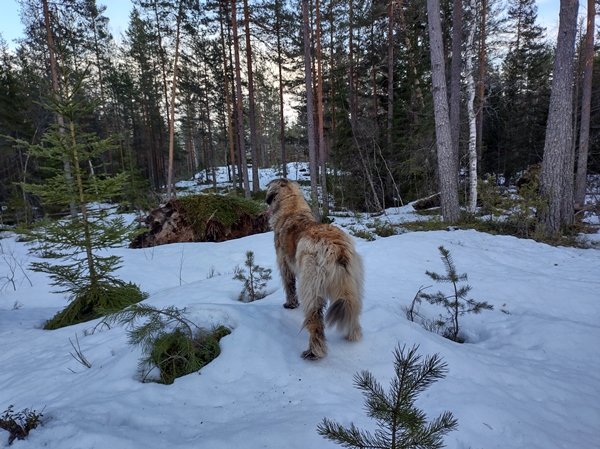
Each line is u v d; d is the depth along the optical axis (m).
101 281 5.41
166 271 7.83
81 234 5.29
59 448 1.92
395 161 18.73
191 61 28.36
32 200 21.06
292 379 2.68
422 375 1.56
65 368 3.33
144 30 26.58
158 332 3.06
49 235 5.07
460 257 7.27
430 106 17.05
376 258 7.04
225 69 24.25
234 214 11.68
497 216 10.64
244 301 5.29
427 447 1.44
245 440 1.95
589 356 3.43
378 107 24.92
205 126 40.25
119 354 3.38
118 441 1.96
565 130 9.41
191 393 2.57
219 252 9.12
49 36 14.39
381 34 21.55
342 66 21.95
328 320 2.94
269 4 20.38
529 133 24.92
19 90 21.70
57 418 2.21
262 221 12.13
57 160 5.28
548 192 9.58
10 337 4.56
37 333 4.67
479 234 9.36
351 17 20.83
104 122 32.78
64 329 4.66
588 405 2.54
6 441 2.00
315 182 14.34
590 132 21.64
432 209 16.27
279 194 4.20
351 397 2.44
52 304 6.50
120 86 30.16
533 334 3.91
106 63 29.38
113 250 9.98
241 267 7.61
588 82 15.38
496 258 7.41
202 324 3.48
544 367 3.19
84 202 5.12
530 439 2.07
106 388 2.72
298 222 3.83
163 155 38.88
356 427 2.03
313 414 2.19
